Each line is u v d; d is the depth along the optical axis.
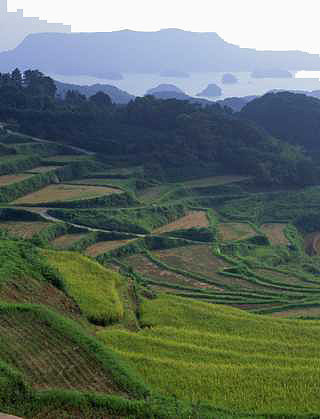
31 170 132.88
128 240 103.38
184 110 178.12
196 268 93.81
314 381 38.09
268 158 164.38
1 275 48.41
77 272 58.53
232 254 105.38
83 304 50.09
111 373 35.44
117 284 59.25
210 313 54.97
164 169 155.62
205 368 39.41
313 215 141.88
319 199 151.25
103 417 30.36
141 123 178.62
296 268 104.31
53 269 53.97
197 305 58.97
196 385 36.94
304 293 83.44
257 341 47.12
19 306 41.53
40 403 30.58
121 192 124.00
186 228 115.44
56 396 31.03
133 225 110.19
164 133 170.62
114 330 46.19
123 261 94.88
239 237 117.56
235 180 155.25
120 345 43.25
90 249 96.62
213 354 42.81
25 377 33.03
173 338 46.81
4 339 37.22
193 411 32.03
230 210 137.50
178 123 170.50
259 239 117.94
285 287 86.31
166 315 53.53
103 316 48.66
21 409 29.91
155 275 88.56
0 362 32.69
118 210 113.75
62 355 36.62
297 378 38.47
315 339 49.59
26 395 30.92
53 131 163.62
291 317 68.56
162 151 160.75
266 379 38.19
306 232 138.00
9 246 57.66
